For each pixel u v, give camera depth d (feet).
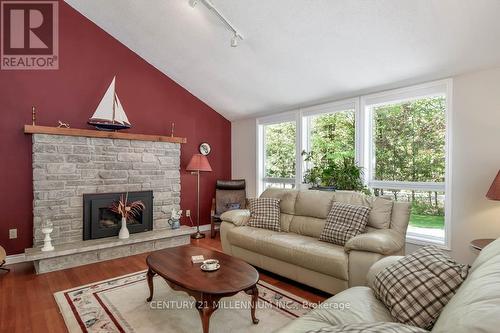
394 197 11.53
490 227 8.83
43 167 10.73
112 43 13.33
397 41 8.76
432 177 10.47
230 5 9.50
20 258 11.02
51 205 10.90
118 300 7.95
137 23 12.06
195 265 7.25
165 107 15.23
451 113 9.64
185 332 6.47
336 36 9.34
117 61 13.48
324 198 10.37
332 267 7.75
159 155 13.93
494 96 8.73
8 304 7.72
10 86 10.93
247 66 12.46
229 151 18.42
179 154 14.74
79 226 11.54
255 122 17.04
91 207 11.74
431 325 4.25
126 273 10.00
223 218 11.68
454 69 9.27
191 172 16.43
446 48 8.48
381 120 11.91
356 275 7.39
